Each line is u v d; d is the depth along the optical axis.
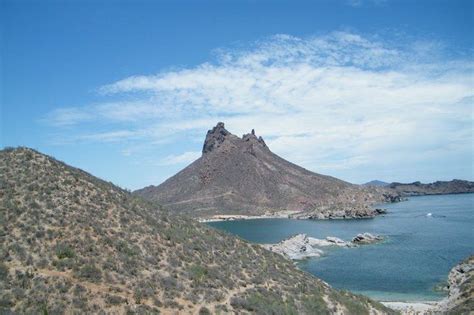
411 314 54.53
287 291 42.41
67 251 34.44
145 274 35.94
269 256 51.94
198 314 32.78
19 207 37.84
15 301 28.34
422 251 106.94
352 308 43.53
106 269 34.50
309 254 107.94
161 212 51.84
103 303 30.38
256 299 37.50
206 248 45.81
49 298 29.25
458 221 175.00
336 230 168.25
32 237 34.81
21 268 31.47
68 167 48.81
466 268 67.69
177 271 38.12
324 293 45.22
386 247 116.44
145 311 30.73
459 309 50.59
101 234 38.62
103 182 51.34
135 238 40.72
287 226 197.75
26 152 46.62
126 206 46.44
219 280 39.38
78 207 41.28
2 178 41.25
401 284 74.44
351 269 89.19
